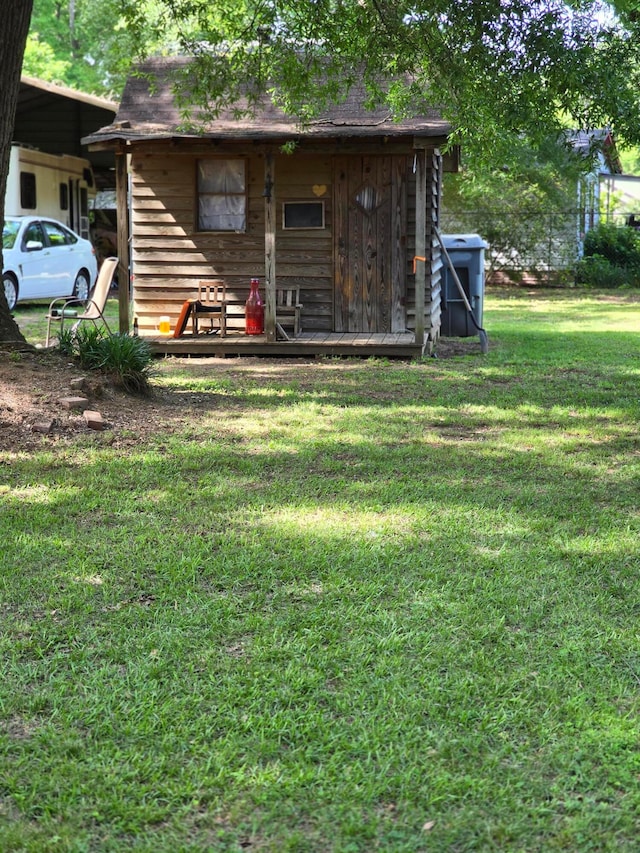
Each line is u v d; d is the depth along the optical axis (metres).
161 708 3.72
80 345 9.73
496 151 11.43
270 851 2.93
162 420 8.88
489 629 4.42
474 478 7.15
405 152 13.02
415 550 5.53
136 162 14.74
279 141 13.20
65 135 26.25
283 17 11.43
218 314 14.18
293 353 13.55
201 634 4.38
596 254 31.11
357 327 14.73
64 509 6.20
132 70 13.83
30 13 9.99
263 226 14.70
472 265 16.36
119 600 4.79
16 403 8.41
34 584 4.97
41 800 3.18
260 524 5.97
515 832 3.02
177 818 3.08
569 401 10.23
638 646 4.29
